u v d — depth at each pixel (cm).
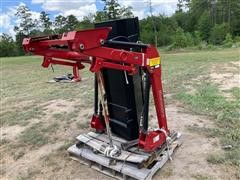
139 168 356
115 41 330
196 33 4619
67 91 960
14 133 569
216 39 4428
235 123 514
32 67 2228
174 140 430
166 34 4644
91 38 301
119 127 412
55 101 815
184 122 538
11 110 757
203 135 473
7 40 5441
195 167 379
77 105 740
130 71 339
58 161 431
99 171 388
